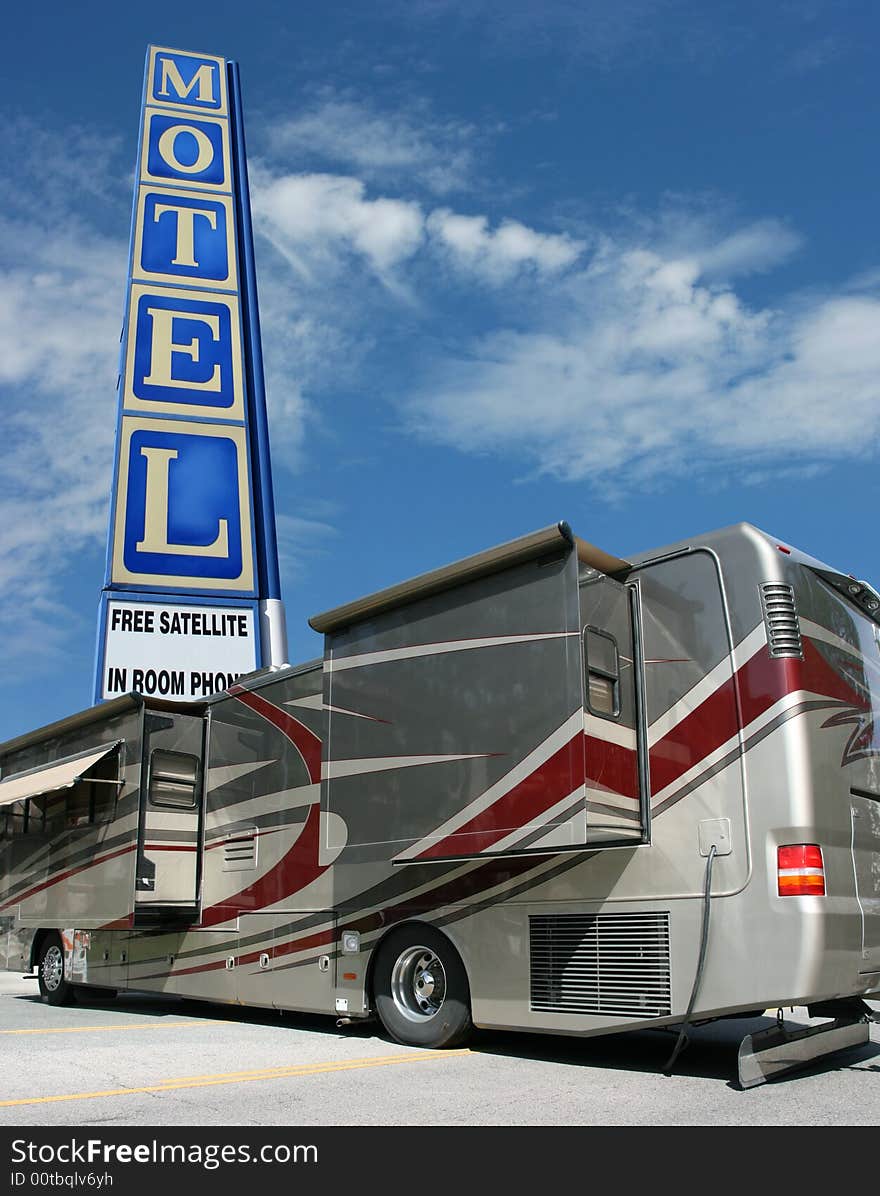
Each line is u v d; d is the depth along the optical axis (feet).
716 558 21.04
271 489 71.20
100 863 32.94
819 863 18.66
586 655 20.92
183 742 32.53
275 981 27.66
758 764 19.45
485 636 22.67
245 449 71.61
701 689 20.66
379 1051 23.24
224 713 31.86
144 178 77.20
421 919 23.89
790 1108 16.70
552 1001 21.26
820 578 21.40
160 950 32.04
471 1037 24.16
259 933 28.53
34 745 38.40
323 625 26.61
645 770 21.18
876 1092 18.07
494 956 22.41
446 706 23.16
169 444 70.49
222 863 30.48
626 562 22.56
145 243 75.31
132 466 69.26
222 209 77.71
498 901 22.58
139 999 37.99
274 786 29.12
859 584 22.59
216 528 69.36
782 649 19.71
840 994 18.69
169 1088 18.86
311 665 28.78
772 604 20.04
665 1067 20.30
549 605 21.43
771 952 18.51
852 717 20.89
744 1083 18.37
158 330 73.20
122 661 65.00
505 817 21.35
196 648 66.44
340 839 24.93
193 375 72.64
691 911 19.71
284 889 27.99
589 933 21.03
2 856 38.81
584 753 20.13
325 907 26.55
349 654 25.96
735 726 19.94
